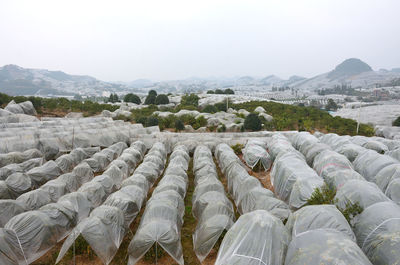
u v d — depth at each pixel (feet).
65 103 170.71
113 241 42.19
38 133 91.61
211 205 47.78
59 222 44.80
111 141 101.86
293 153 70.18
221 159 82.69
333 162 62.64
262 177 77.87
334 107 308.81
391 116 174.50
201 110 187.01
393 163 58.65
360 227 36.76
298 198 50.47
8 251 37.47
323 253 27.27
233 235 34.04
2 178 62.23
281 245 31.96
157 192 55.83
